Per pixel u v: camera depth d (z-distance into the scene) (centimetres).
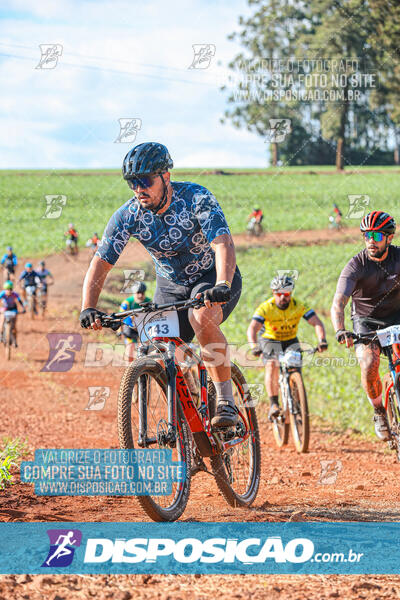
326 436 978
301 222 4041
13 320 1805
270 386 897
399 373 595
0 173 7581
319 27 4962
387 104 4925
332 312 636
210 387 518
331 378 1266
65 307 2695
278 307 884
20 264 3631
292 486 631
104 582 328
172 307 431
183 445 471
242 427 532
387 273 644
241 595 313
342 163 6556
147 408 443
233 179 5953
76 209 5162
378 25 4647
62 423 1012
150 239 472
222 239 455
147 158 443
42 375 1522
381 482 649
